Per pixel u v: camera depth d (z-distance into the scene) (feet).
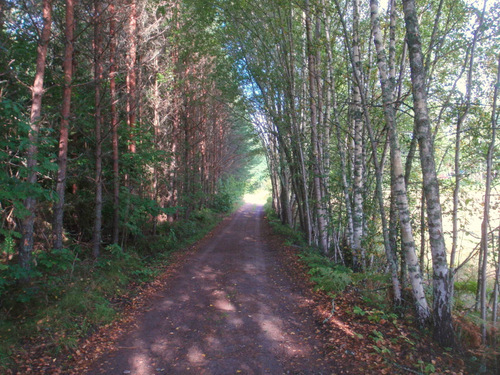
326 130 38.86
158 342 16.74
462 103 23.04
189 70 56.03
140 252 37.01
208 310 21.25
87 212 35.29
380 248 29.91
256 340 16.97
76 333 16.61
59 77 25.43
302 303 22.58
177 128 55.77
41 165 18.10
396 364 14.16
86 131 31.73
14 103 15.70
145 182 37.99
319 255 37.17
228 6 39.68
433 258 16.47
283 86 40.75
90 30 28.40
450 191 27.37
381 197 21.53
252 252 41.83
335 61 36.86
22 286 18.70
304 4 30.32
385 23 28.66
